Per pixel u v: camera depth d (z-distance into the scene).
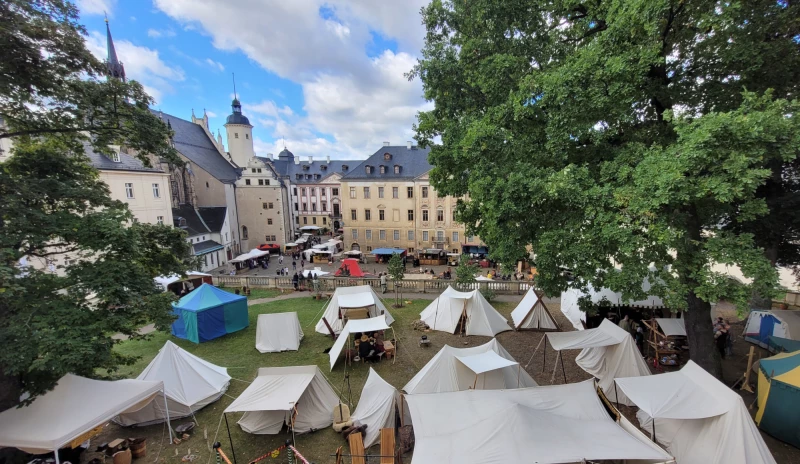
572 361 16.62
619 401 13.21
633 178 9.77
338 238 65.62
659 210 9.74
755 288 8.89
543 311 21.08
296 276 32.59
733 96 10.76
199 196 57.00
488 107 14.71
